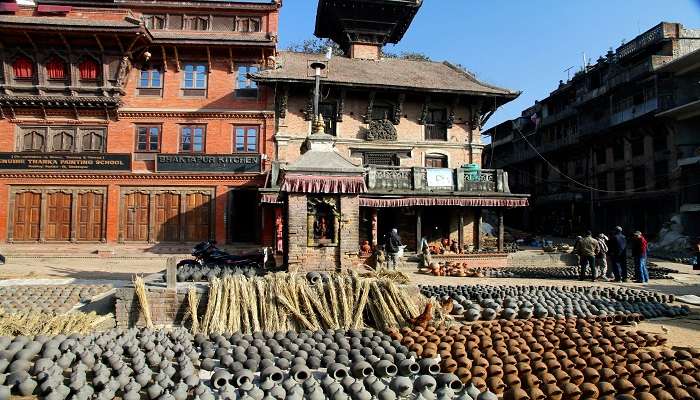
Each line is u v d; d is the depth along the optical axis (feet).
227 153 94.58
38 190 93.04
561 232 160.97
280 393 19.77
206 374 23.35
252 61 97.19
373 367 23.53
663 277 66.54
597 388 20.75
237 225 94.94
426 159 100.22
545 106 177.27
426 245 78.43
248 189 94.38
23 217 92.43
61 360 22.62
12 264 78.33
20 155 92.02
